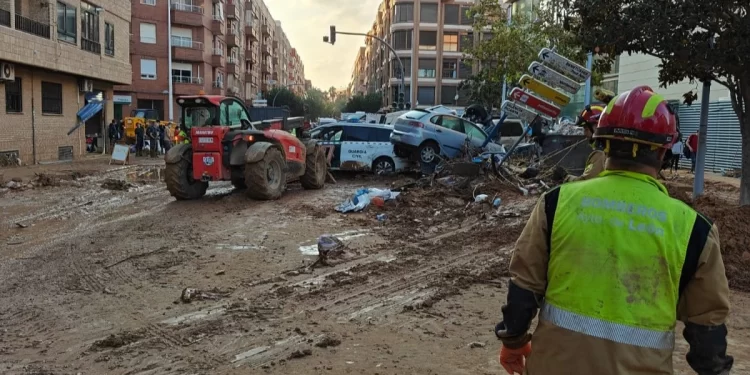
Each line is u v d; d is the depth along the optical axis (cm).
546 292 207
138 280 674
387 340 494
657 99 204
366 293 629
